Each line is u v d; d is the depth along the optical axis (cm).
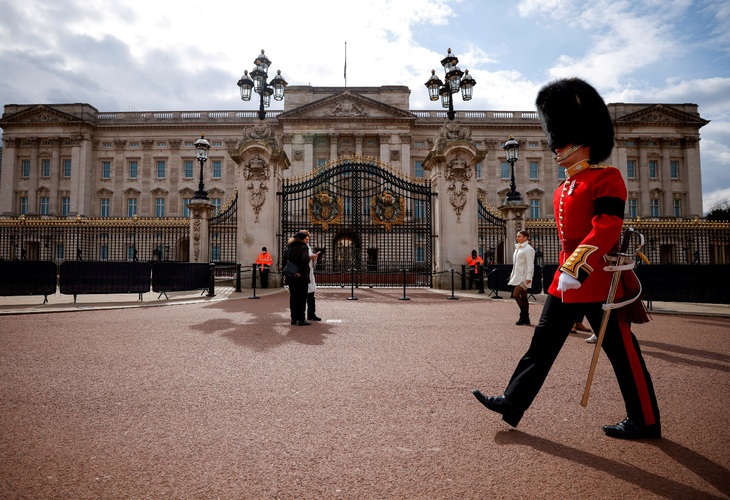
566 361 506
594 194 277
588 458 255
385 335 660
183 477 231
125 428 299
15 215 5350
